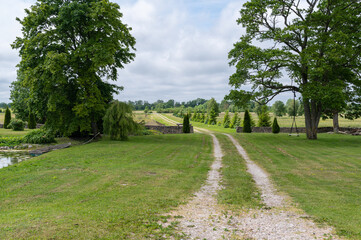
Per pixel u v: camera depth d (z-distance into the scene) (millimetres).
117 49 28016
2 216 6234
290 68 26062
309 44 26672
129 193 8758
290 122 75500
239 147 22922
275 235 5473
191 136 32219
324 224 6016
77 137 30719
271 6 26469
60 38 25031
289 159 16906
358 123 63625
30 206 7242
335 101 22875
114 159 16172
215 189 9906
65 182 10320
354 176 11898
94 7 24359
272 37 26656
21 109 47500
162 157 17516
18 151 25250
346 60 24312
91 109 26031
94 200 7820
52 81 23531
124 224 5809
